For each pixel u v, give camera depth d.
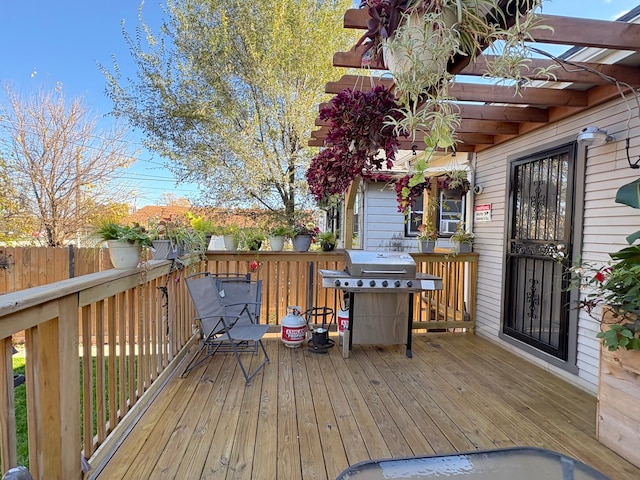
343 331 3.86
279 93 7.88
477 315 4.83
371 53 1.71
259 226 8.34
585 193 3.14
